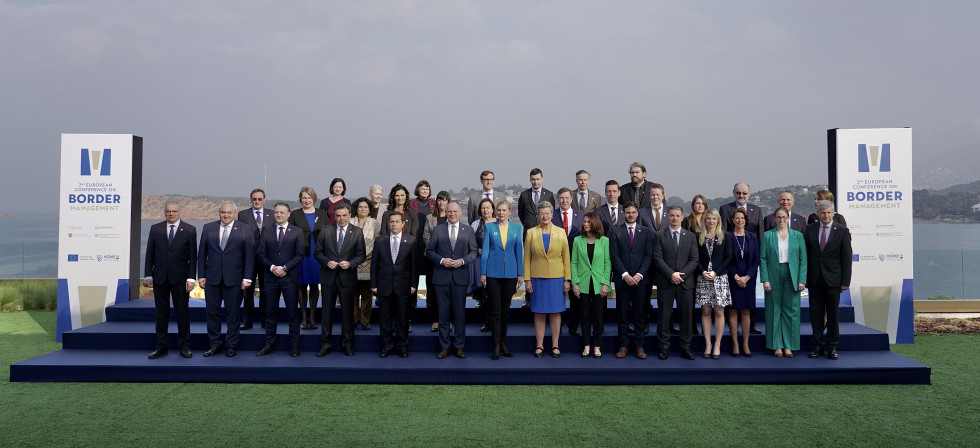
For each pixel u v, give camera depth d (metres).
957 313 9.80
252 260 6.32
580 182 7.64
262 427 4.54
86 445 4.14
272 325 6.38
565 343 6.54
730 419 4.73
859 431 4.44
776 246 6.24
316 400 5.26
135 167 8.33
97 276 8.09
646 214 6.89
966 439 4.26
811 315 6.24
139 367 5.82
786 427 4.54
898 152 7.94
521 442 4.22
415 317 7.49
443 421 4.70
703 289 6.19
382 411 4.95
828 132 8.30
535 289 6.26
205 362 5.98
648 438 4.31
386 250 6.27
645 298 6.21
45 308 10.57
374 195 7.37
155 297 6.20
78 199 8.12
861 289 7.97
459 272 6.23
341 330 6.66
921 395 5.38
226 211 6.21
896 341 7.88
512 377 5.79
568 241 6.90
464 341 6.32
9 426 4.55
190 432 4.42
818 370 5.74
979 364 6.53
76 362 5.96
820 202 6.23
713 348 6.25
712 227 6.11
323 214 7.13
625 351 6.27
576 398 5.34
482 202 6.39
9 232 97.31
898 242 7.93
